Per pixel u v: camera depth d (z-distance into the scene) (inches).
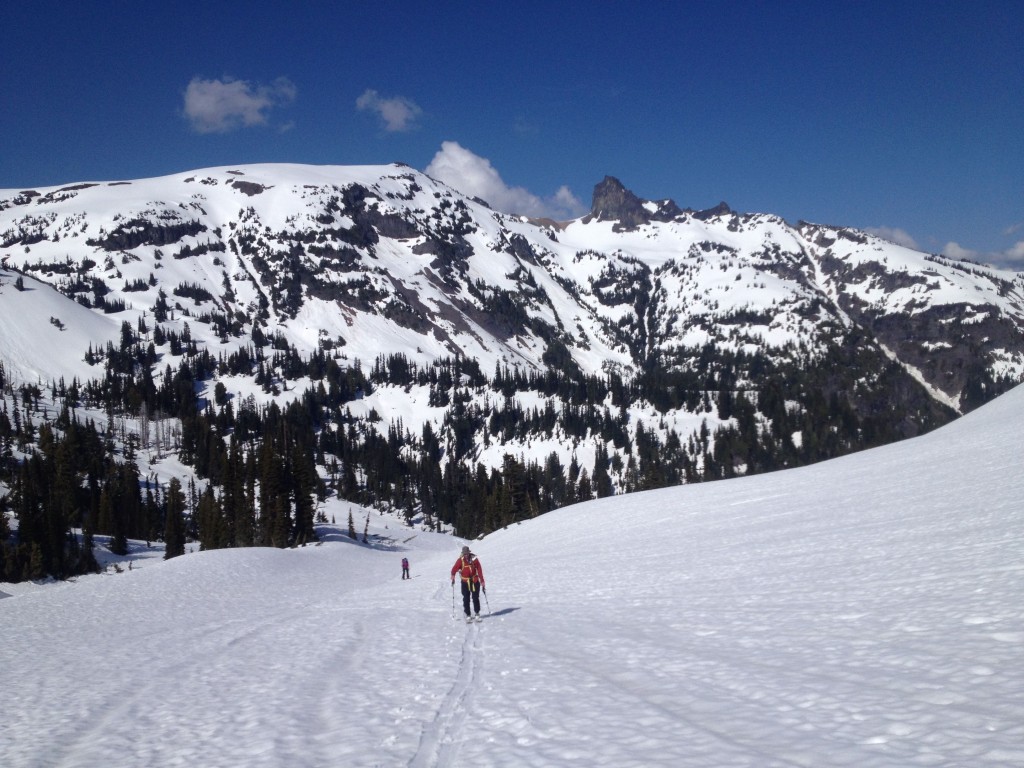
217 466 6584.6
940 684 331.3
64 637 1175.0
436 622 876.6
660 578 977.5
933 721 282.0
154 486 6112.2
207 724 446.6
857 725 291.7
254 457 5423.2
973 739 255.8
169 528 4160.9
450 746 346.3
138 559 4057.6
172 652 861.8
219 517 4293.8
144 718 490.0
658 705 364.8
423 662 594.2
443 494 7130.9
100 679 701.9
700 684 396.2
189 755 378.3
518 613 855.1
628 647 536.1
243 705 492.4
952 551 727.7
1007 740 249.0
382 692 488.1
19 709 579.5
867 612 526.9
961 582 573.9
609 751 300.4
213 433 7229.3
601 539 1962.4
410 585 1747.0
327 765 331.6
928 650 394.9
